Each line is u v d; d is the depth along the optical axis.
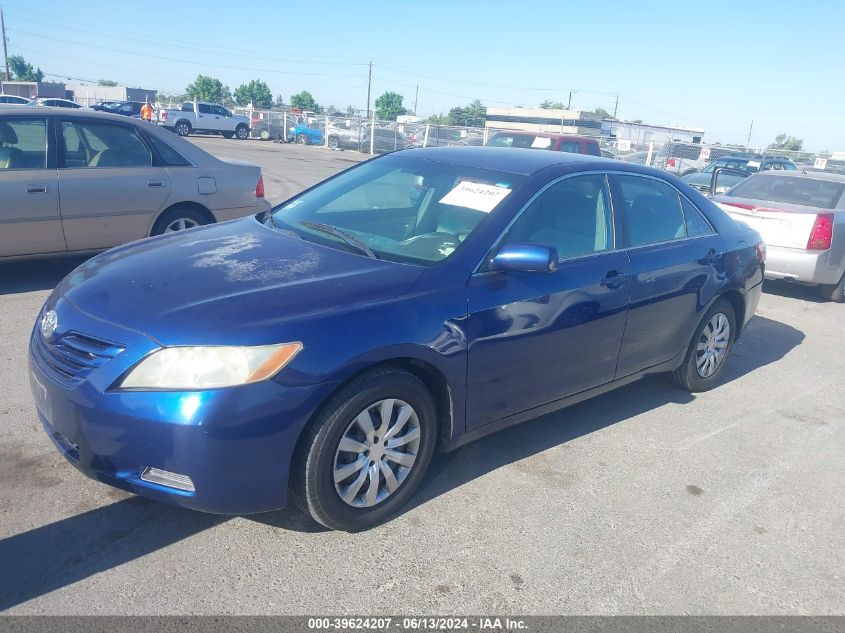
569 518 3.41
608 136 34.06
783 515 3.62
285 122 37.44
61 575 2.72
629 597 2.88
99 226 6.49
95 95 66.19
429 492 3.53
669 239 4.62
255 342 2.73
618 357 4.26
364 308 3.02
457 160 4.29
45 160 6.19
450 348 3.24
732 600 2.91
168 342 2.73
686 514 3.54
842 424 4.86
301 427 2.82
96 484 3.34
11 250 6.11
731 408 4.99
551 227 3.88
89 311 2.99
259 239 3.75
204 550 2.94
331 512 3.00
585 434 4.36
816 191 8.84
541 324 3.64
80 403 2.77
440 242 3.60
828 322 7.73
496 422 3.67
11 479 3.33
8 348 4.93
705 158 26.78
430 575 2.90
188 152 7.06
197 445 2.65
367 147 32.31
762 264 5.43
